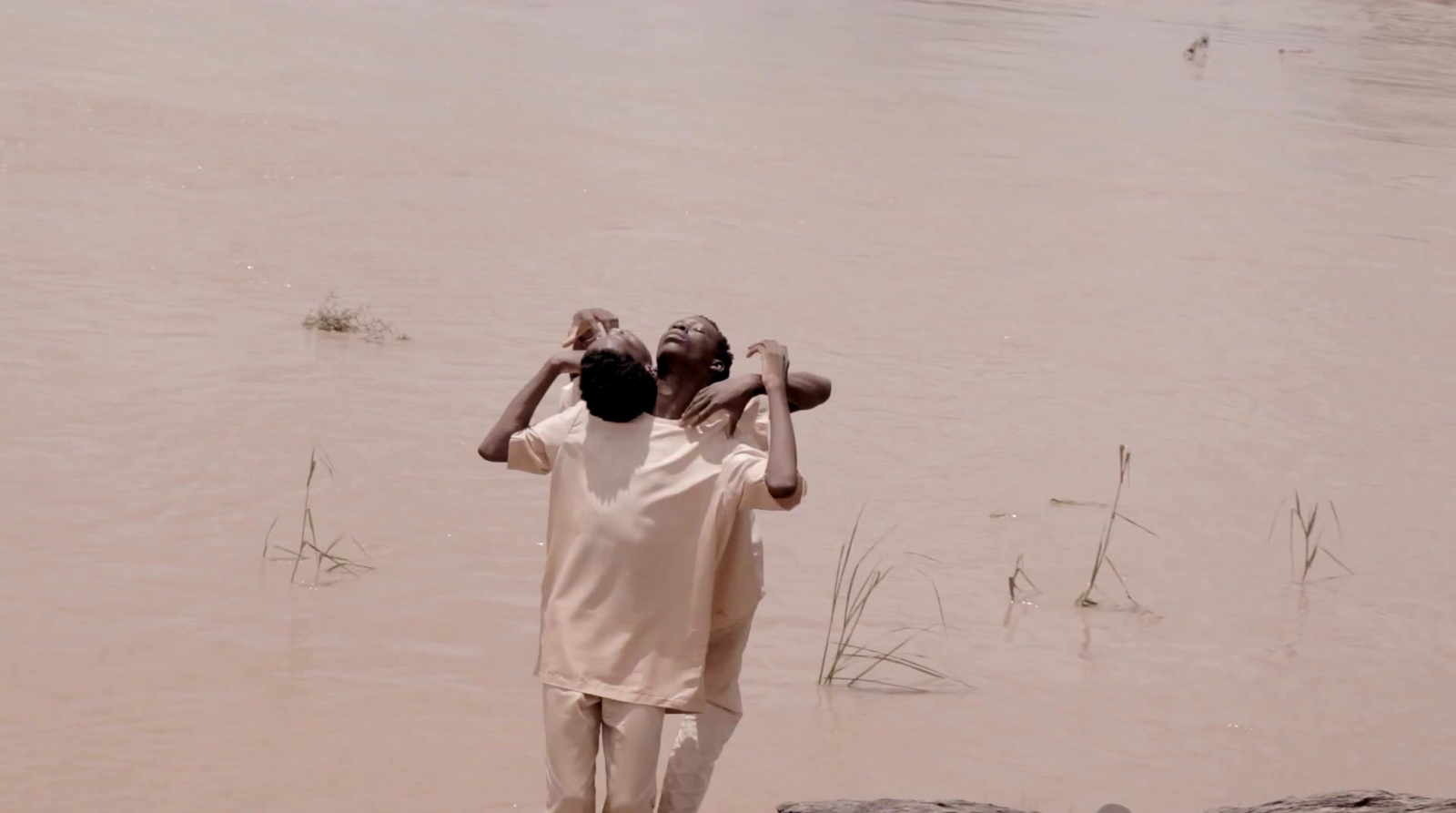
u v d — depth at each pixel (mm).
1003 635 8312
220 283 14086
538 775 6281
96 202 16703
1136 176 26094
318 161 20281
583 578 4727
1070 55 43750
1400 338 16844
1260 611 8969
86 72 24266
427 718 6738
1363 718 7645
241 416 10570
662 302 14992
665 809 4875
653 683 4695
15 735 6273
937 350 14398
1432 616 9109
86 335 12039
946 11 52000
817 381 5055
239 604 7766
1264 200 24984
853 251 18469
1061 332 15570
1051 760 6848
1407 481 11781
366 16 35625
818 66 35875
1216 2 65312
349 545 8648
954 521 10008
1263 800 6594
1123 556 9648
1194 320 16719
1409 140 33656
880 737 6930
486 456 4938
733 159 23750
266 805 5859
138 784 5949
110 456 9609
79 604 7590
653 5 45062
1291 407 13617
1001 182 24344
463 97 26641
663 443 4754
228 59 27484
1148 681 7871
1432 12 67938
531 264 16109
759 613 8305
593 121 25797
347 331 12914
